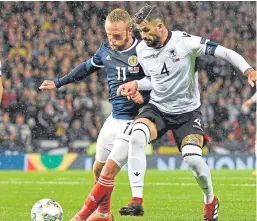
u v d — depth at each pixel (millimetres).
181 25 67625
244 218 22594
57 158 50094
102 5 66625
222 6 68438
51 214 17688
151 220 21891
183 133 18312
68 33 64688
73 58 62438
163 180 39344
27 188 34562
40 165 50000
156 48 17781
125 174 45219
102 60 18875
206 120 56750
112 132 18656
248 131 56156
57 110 54062
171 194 31188
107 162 17641
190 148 18016
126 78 18500
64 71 60844
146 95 18641
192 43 17625
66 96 55125
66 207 25828
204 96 58344
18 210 24719
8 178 41531
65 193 31891
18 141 52594
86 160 50250
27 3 65938
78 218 17312
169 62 17750
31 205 26547
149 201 28156
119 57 18484
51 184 36906
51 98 54812
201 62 61219
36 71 59719
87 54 63406
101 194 17422
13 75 58375
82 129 53406
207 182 18406
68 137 53188
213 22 68188
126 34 18031
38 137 53094
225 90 59719
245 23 68250
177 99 18188
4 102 54625
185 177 41781
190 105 18375
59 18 65750
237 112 57500
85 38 64562
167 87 18000
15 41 63125
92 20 66062
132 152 17484
